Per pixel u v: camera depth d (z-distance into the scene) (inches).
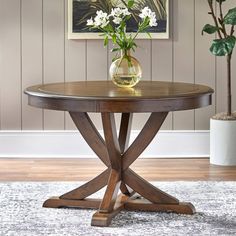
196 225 156.9
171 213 166.4
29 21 235.0
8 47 235.8
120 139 173.2
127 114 172.1
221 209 169.5
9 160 233.0
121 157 168.1
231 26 236.7
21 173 213.3
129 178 168.6
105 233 151.3
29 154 238.8
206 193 185.8
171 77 238.1
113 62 169.3
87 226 156.6
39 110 237.8
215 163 227.8
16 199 178.4
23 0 234.4
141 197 179.3
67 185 194.7
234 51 237.5
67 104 150.9
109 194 161.8
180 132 239.1
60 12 235.0
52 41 235.9
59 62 236.5
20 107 237.8
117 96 148.9
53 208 170.7
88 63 236.7
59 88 166.1
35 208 170.2
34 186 192.9
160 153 239.6
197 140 239.6
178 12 236.1
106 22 167.2
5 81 236.8
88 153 239.1
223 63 238.5
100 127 238.1
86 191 169.9
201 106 158.1
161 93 155.3
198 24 236.8
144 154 239.1
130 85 168.4
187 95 153.2
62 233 151.1
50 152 238.8
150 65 237.3
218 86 239.3
